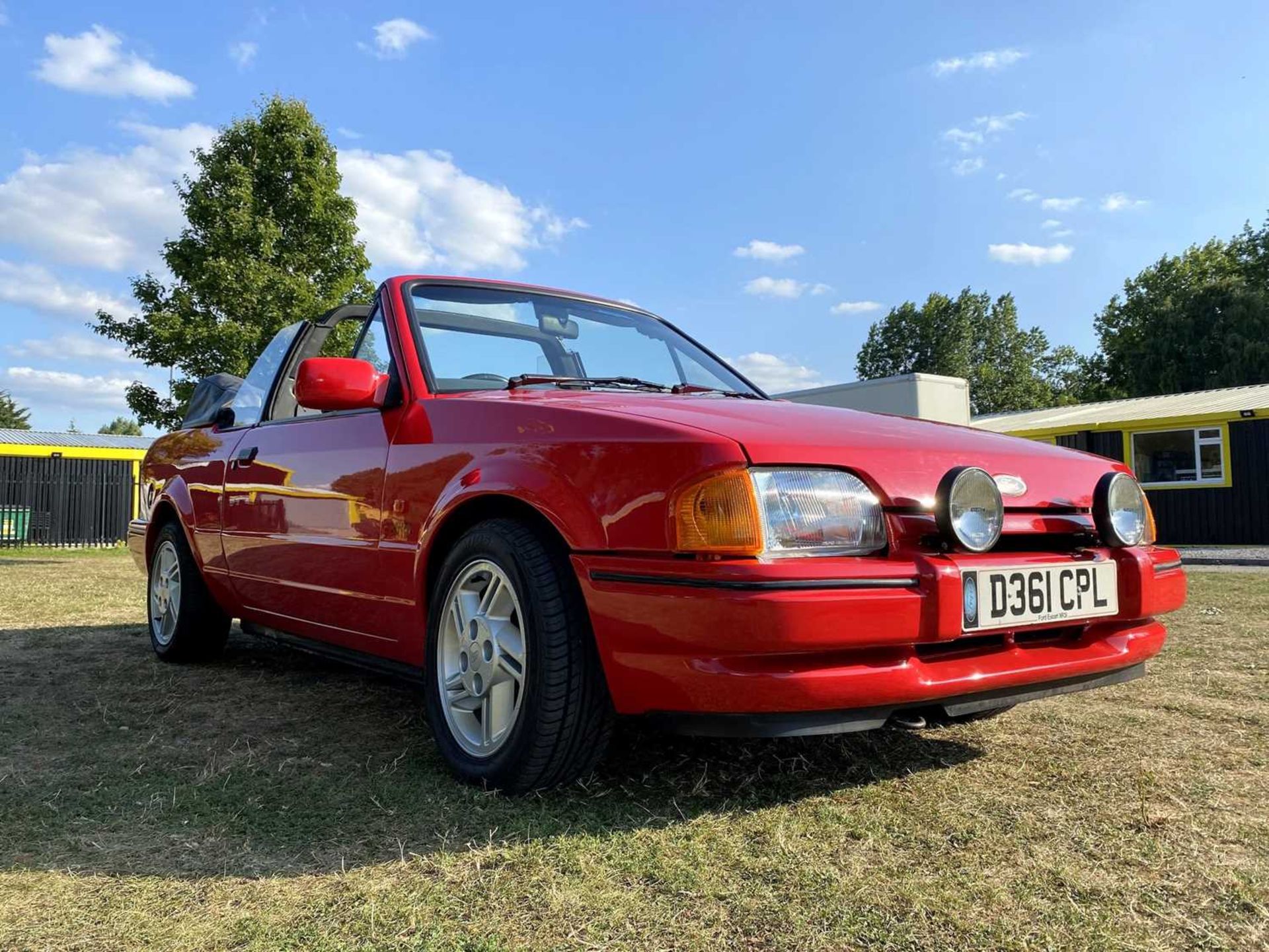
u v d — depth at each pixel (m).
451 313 3.01
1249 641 4.50
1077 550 2.32
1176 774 2.33
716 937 1.46
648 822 1.96
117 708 3.08
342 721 2.90
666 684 1.87
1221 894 1.63
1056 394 58.34
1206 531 16.80
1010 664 2.07
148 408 13.80
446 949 1.42
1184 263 39.53
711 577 1.78
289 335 3.72
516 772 2.09
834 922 1.51
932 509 2.03
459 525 2.43
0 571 10.17
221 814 2.02
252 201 14.01
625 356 3.35
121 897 1.61
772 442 1.91
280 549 3.13
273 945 1.43
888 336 58.88
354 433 2.83
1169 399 21.31
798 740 2.61
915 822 1.98
